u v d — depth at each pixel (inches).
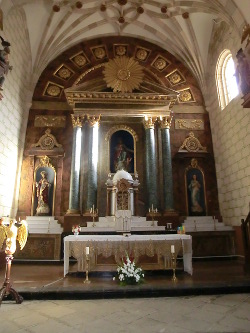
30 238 375.6
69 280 242.4
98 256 285.4
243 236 302.4
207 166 456.1
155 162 432.1
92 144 430.9
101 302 187.0
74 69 496.1
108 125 471.8
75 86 441.1
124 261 248.4
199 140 470.3
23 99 447.2
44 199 419.5
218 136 451.5
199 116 484.4
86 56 504.7
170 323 144.2
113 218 380.5
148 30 495.5
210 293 205.9
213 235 395.5
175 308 170.6
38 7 424.8
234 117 395.5
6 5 347.6
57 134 457.1
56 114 466.9
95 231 350.9
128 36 515.2
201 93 498.6
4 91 372.2
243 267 305.1
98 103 446.0
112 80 454.9
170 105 457.1
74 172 417.1
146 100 448.1
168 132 446.9
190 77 506.6
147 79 493.7
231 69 431.5
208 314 157.9
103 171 444.5
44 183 425.7
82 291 198.5
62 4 431.8
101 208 424.2
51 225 398.3
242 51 288.0
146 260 283.6
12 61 396.8
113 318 153.3
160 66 509.4
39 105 467.8
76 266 339.6
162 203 423.8
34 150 438.6
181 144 466.9
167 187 419.8
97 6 454.3
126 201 379.6
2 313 164.2
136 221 376.5
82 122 450.3
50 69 490.6
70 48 505.4
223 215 428.5
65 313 163.3
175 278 235.6
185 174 450.0
